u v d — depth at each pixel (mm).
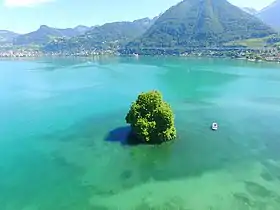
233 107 124188
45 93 157250
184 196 61469
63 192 63312
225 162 75000
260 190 63281
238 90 160500
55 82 194125
